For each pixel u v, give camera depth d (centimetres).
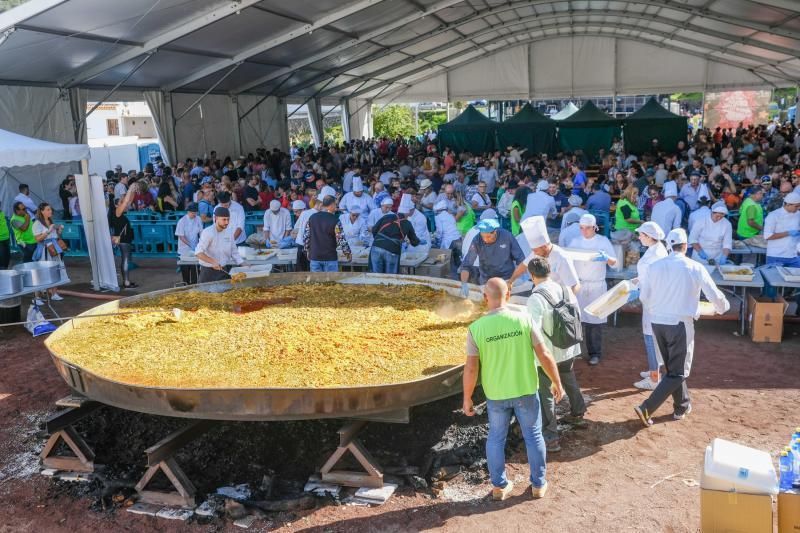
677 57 2936
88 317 590
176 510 439
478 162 2067
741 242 940
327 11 1588
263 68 2019
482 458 492
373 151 2680
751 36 2184
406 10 1841
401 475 468
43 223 962
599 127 2419
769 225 820
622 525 403
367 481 452
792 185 1084
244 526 417
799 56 2200
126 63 1495
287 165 2050
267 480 462
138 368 466
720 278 735
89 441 531
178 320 589
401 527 410
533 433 425
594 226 669
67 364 468
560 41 3033
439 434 527
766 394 584
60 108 1506
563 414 557
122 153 2512
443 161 2167
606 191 1256
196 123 2008
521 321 417
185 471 485
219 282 728
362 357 481
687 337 520
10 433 566
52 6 1048
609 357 696
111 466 502
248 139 2297
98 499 459
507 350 414
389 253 839
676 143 2334
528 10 2408
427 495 447
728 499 349
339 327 560
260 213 1366
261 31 1585
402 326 558
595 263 655
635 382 623
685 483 447
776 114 4431
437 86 3247
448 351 492
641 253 962
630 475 461
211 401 414
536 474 431
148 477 454
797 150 1950
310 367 460
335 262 853
